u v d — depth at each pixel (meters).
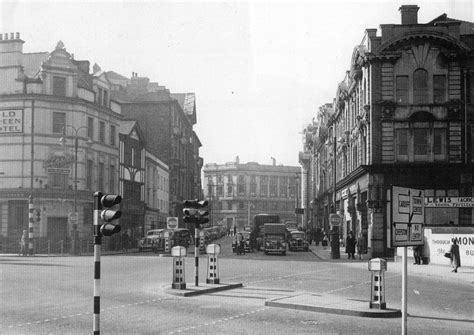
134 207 58.47
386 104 41.88
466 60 41.81
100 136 52.47
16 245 45.31
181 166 85.75
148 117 79.44
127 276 23.70
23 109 46.56
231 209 150.88
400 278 25.42
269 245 46.09
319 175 87.81
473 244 31.23
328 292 18.84
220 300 16.53
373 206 41.62
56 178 47.19
